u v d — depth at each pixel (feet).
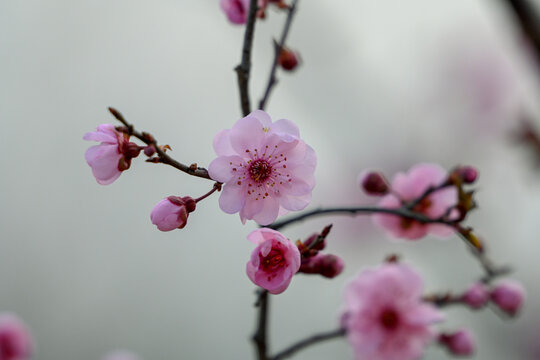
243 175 1.09
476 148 2.50
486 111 2.51
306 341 1.34
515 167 2.29
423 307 1.37
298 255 1.05
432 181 1.38
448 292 1.41
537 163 2.03
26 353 1.48
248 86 1.17
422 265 2.13
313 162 1.11
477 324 2.18
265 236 1.09
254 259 1.06
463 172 1.25
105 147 1.08
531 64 1.55
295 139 1.08
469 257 2.06
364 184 1.36
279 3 1.34
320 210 1.23
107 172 1.08
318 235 1.13
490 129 2.49
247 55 1.16
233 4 1.32
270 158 1.10
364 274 1.38
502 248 2.27
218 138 1.10
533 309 2.20
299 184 1.10
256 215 1.10
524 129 2.01
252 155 1.09
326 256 1.15
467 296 1.41
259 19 1.33
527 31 1.43
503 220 2.28
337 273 1.15
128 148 1.09
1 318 1.48
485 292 1.42
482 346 2.17
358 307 1.37
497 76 2.54
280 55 1.31
